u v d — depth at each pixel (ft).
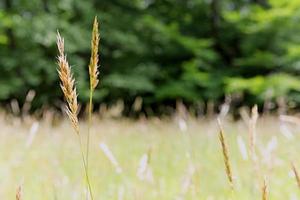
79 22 62.90
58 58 3.54
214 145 18.03
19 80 56.13
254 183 8.17
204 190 10.31
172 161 13.83
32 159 14.48
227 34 72.18
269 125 26.55
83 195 8.22
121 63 66.59
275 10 64.13
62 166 12.80
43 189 8.75
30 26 55.62
